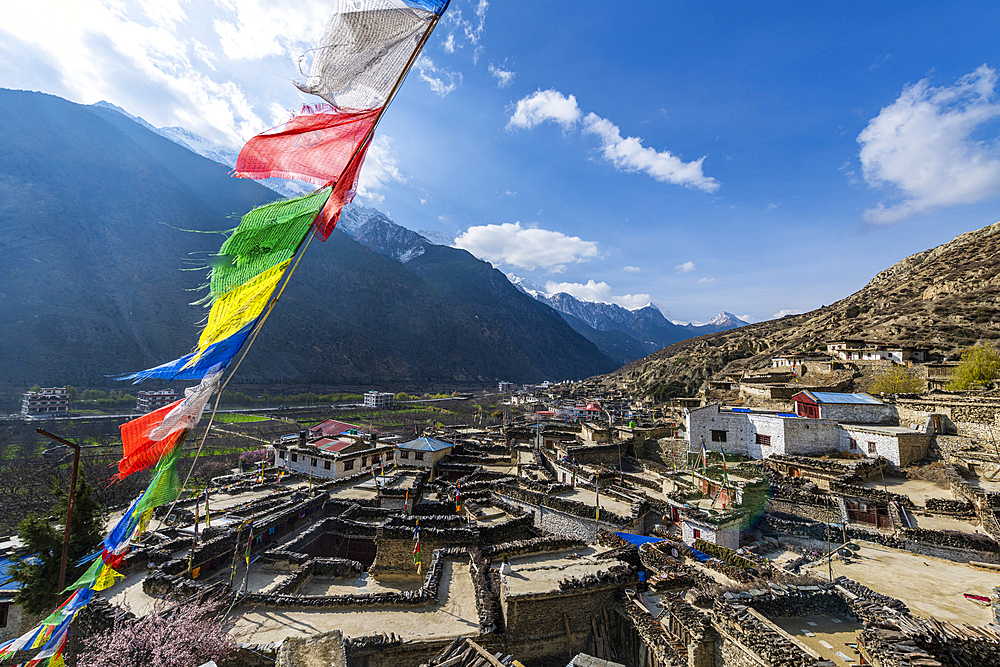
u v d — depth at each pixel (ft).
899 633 44.19
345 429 284.20
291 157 17.94
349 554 107.86
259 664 55.36
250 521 104.22
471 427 350.23
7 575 86.28
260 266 19.43
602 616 63.87
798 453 148.77
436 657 55.06
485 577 72.49
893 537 87.20
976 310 307.58
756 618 49.29
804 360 282.77
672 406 307.99
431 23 16.01
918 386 204.03
